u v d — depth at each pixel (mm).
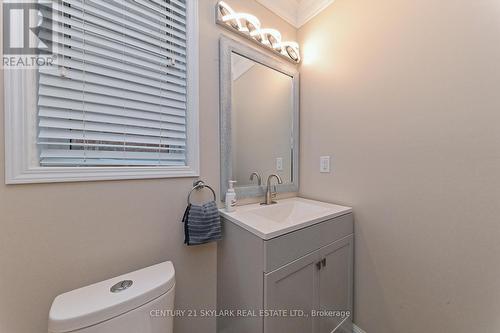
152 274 876
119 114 943
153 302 781
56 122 802
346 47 1351
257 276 893
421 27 1031
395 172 1141
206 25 1164
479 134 880
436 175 1003
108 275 893
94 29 869
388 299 1185
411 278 1097
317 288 1076
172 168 1045
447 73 956
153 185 1003
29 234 742
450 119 954
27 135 737
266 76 1447
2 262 706
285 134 1568
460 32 917
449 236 972
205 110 1165
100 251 874
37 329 764
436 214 1008
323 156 1498
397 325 1151
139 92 994
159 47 1046
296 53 1573
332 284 1172
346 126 1358
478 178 889
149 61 1019
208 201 1186
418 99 1049
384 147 1181
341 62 1379
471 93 896
